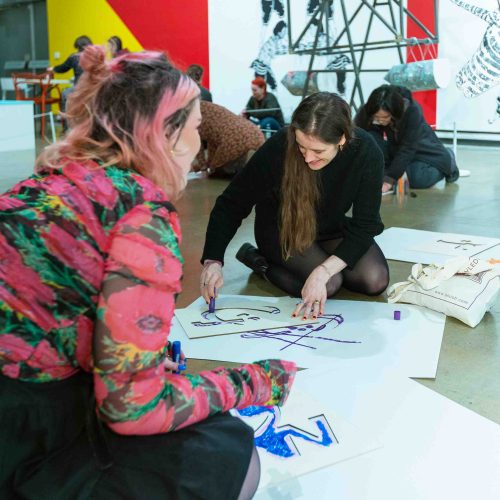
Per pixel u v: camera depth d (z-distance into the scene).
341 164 2.12
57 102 9.33
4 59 13.12
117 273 0.85
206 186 5.18
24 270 0.87
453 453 1.41
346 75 7.72
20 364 0.89
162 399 0.91
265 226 2.43
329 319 2.16
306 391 1.66
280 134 2.18
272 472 1.33
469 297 2.13
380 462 1.37
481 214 3.90
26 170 4.77
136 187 0.91
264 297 2.38
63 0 10.41
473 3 6.87
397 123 4.12
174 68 0.94
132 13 9.55
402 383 1.71
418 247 3.09
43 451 0.93
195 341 2.00
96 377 0.87
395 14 7.36
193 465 0.94
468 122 7.30
